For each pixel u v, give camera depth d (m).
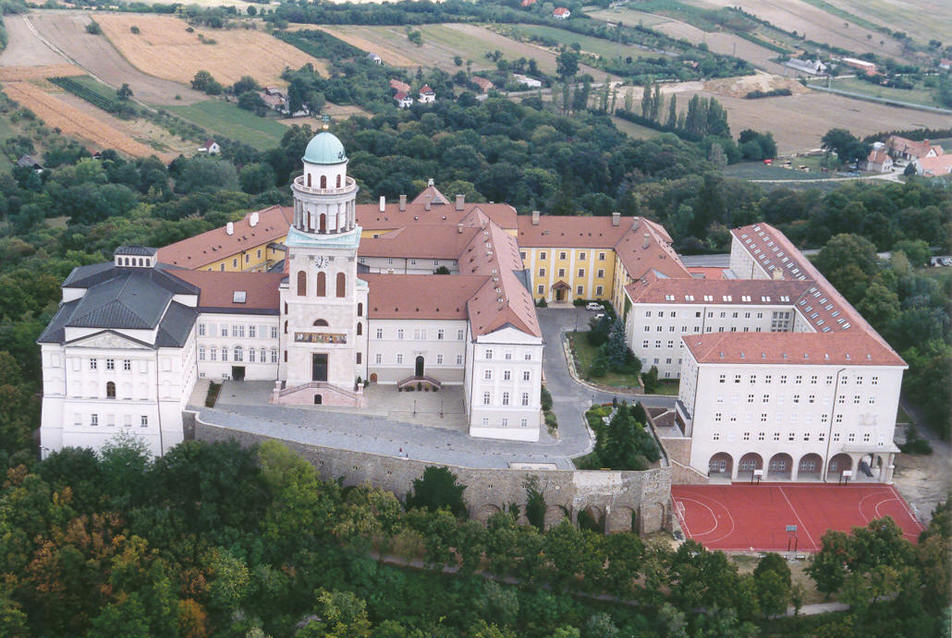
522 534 198.12
